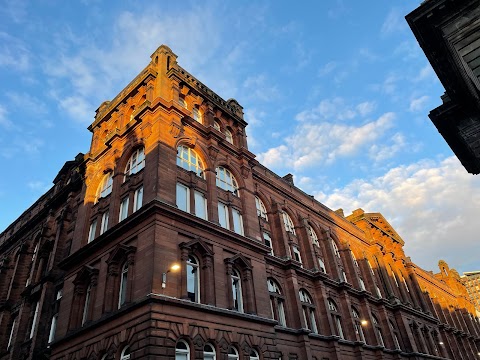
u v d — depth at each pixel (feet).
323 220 137.90
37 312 96.48
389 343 130.62
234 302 74.90
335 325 109.29
